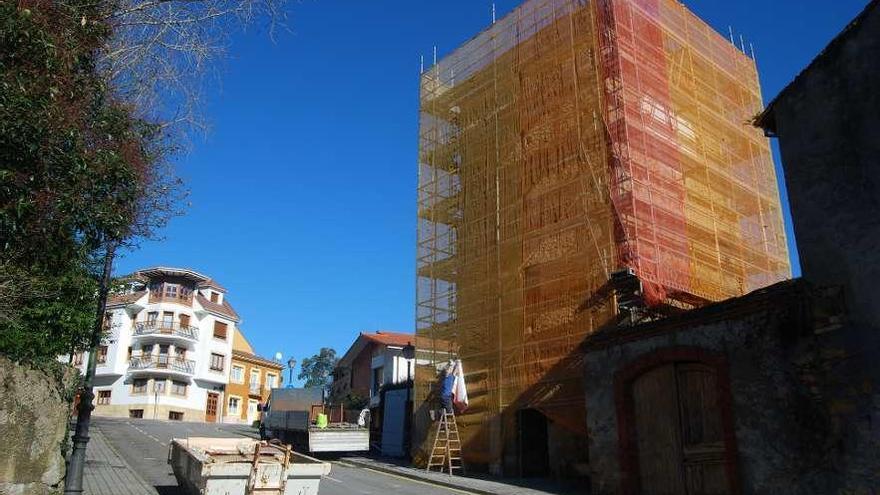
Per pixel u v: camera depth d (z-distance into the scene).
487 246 21.88
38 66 7.21
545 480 17.62
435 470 19.95
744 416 11.59
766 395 11.33
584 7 21.00
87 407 11.02
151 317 54.34
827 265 10.80
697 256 20.22
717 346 12.33
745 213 23.72
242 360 62.25
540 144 21.11
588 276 18.14
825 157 11.21
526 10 23.27
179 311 55.09
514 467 18.67
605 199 18.44
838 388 10.27
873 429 9.70
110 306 52.75
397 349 38.12
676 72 22.69
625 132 18.80
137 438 28.25
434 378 22.53
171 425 39.81
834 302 10.56
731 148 24.23
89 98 8.11
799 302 11.09
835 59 11.37
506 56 23.53
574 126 20.12
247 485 10.46
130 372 52.59
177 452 13.44
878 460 9.57
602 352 14.73
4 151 7.02
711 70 24.77
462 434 20.53
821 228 11.02
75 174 7.67
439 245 24.33
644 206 18.42
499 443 19.09
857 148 10.77
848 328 10.30
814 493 10.33
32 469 10.46
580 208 19.12
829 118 11.30
